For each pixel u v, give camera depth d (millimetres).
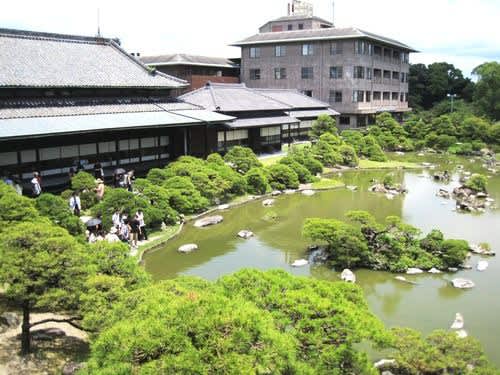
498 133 74438
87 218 29219
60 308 14461
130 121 40000
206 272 24844
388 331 13867
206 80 83625
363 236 26141
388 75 98000
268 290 13156
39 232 14750
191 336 9672
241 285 13391
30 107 36594
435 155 72250
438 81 121000
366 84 86938
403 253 26172
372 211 38156
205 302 10328
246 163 45406
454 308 21219
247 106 58000
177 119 44250
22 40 42062
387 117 79562
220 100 56281
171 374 9039
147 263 26016
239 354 9352
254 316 10008
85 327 13305
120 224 26938
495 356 17297
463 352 13953
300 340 11953
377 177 53438
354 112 83625
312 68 86062
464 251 25781
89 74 43281
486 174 56406
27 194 33031
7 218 19422
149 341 9516
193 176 37094
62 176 37375
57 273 14172
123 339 9781
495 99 95500
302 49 86438
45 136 32406
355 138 66250
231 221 34812
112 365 9320
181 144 48188
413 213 37688
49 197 24547
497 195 44844
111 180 39375
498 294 22719
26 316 14703
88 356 15273
